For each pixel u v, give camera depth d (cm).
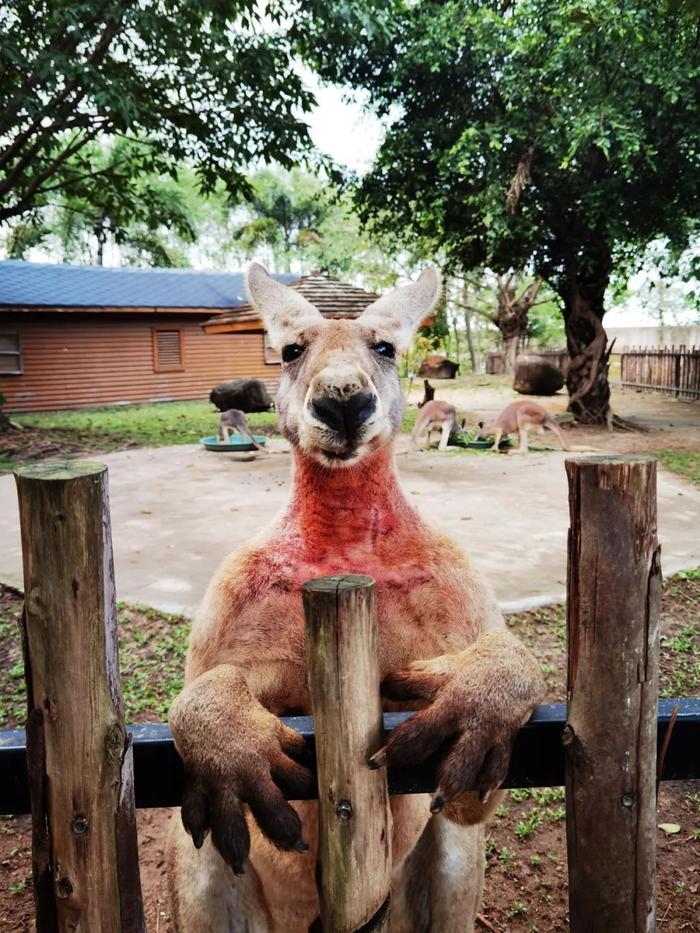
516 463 1322
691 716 187
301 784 178
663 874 347
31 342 2327
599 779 173
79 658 160
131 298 2533
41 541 156
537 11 1393
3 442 1602
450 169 1512
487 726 180
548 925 323
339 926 171
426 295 304
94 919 168
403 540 231
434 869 252
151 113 1391
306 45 1438
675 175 1527
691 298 1927
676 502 983
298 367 267
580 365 1800
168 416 2148
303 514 231
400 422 276
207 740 182
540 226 1631
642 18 1239
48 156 1575
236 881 245
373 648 166
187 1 1208
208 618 227
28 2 1248
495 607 240
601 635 169
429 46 1467
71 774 163
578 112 1372
